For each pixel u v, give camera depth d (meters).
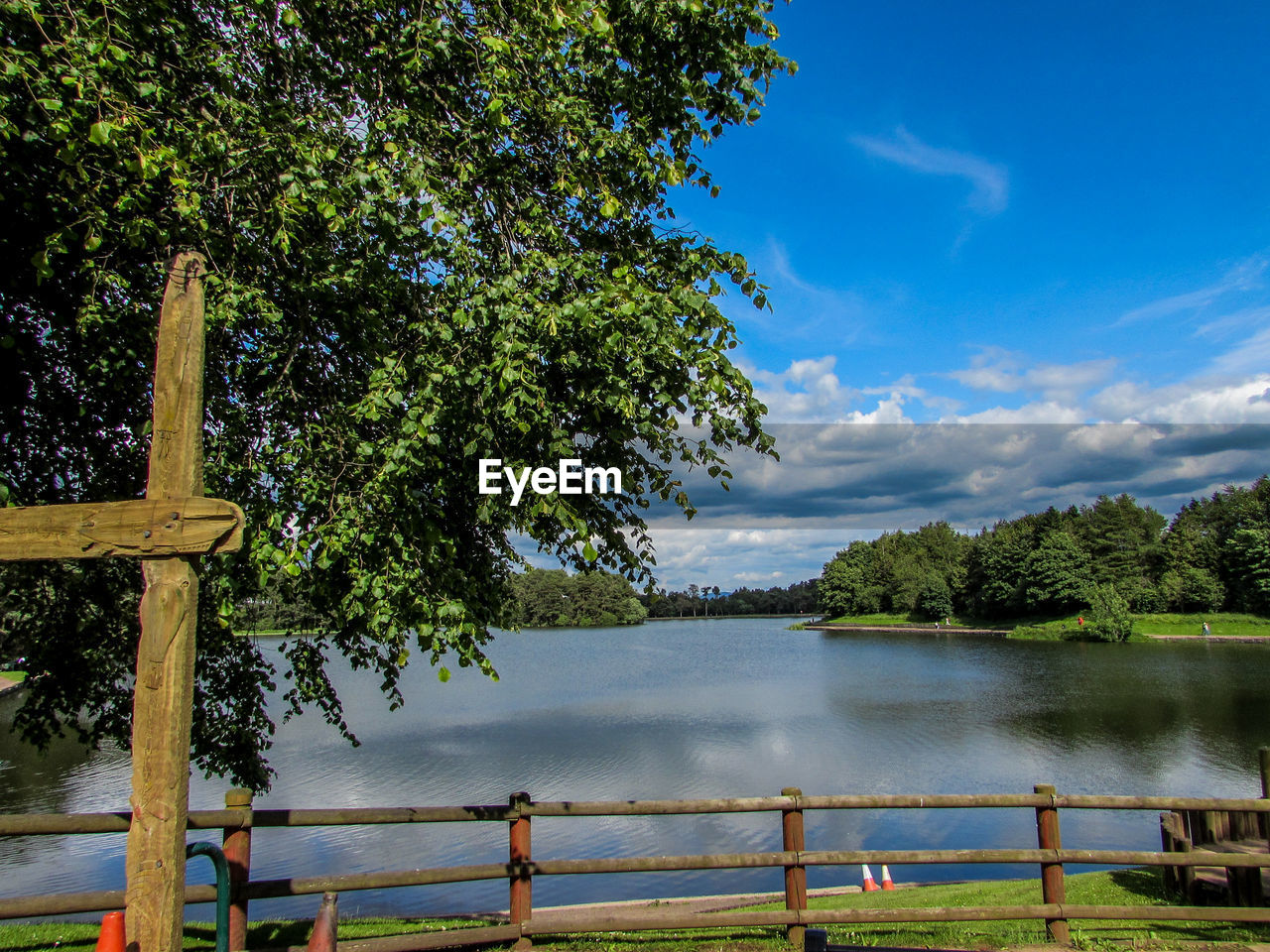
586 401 5.37
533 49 5.83
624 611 149.62
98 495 7.92
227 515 3.23
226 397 6.44
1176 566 91.00
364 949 5.12
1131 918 5.95
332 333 6.83
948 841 16.61
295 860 15.82
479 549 7.03
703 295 5.32
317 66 6.41
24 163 5.58
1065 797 6.18
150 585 3.25
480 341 5.11
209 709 8.76
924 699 39.47
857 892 10.53
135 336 6.29
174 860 3.08
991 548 103.69
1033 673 50.16
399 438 5.04
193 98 5.88
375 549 5.14
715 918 5.80
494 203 6.25
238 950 4.99
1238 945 5.92
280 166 5.40
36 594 8.47
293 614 8.49
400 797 21.09
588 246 6.64
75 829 4.67
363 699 43.50
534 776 23.27
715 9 6.40
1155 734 28.02
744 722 33.25
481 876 5.66
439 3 5.99
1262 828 7.92
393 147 5.32
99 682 8.91
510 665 66.88
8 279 6.36
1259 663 52.19
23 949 6.54
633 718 34.91
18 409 7.20
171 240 5.78
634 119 6.64
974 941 6.13
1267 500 92.06
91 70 4.85
